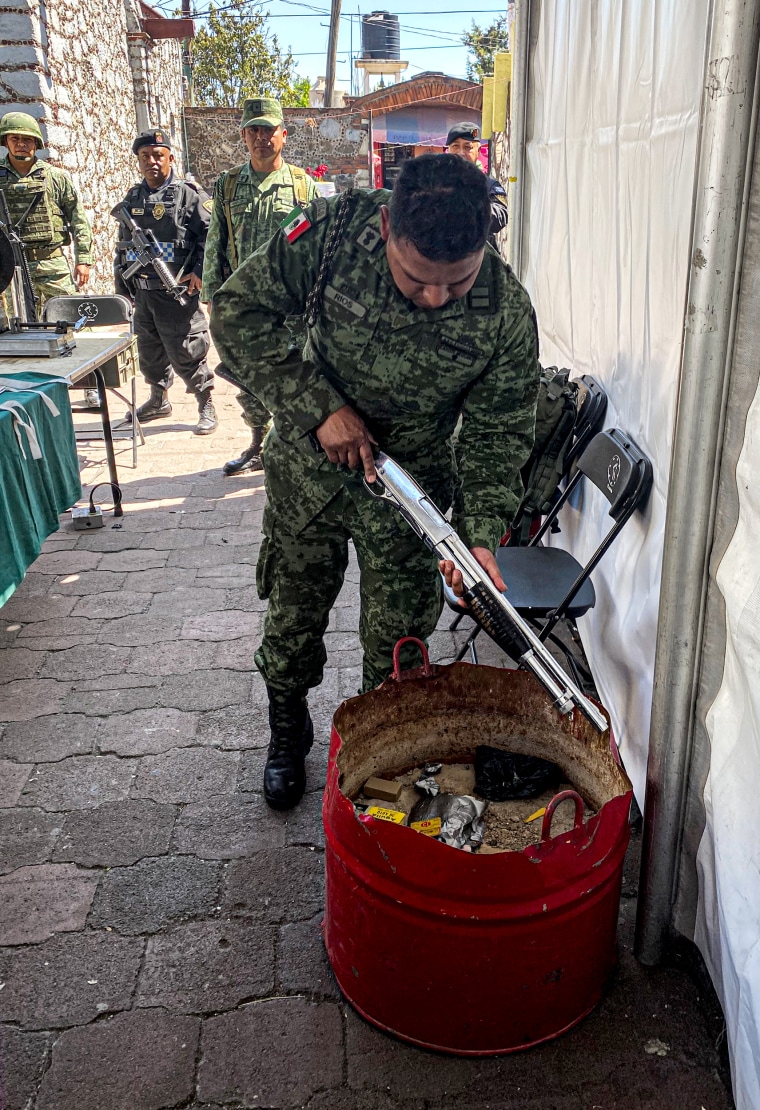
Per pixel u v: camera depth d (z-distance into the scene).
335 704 3.04
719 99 1.43
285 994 1.96
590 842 1.67
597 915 1.73
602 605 2.92
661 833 1.88
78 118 9.44
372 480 1.94
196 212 5.94
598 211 3.09
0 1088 1.75
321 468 2.06
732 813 1.57
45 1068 1.79
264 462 2.18
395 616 2.17
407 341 1.86
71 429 3.73
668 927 1.99
